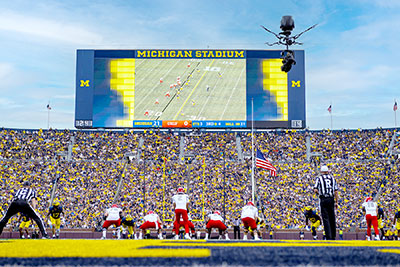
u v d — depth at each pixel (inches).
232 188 1760.6
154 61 1884.8
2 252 215.8
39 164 1863.9
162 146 2005.4
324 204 501.0
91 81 1866.4
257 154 1409.9
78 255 200.5
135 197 1713.8
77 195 1718.8
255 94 1862.7
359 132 2037.4
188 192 1742.1
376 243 361.1
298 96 1852.9
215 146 2009.1
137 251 221.1
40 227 461.7
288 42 478.3
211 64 1887.3
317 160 1913.1
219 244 314.5
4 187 1722.4
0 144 1920.5
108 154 1947.6
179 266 162.4
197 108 1860.2
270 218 1608.0
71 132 2053.4
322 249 244.5
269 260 176.4
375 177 1784.0
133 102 1859.0
